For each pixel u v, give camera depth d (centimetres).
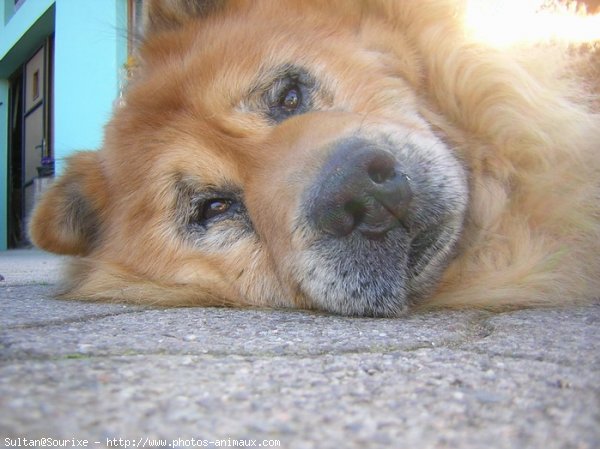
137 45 39
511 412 11
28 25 138
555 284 29
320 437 10
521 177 32
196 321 24
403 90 33
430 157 29
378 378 14
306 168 27
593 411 11
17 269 73
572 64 35
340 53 34
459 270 31
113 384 13
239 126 31
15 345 17
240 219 33
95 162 41
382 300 27
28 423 10
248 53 33
